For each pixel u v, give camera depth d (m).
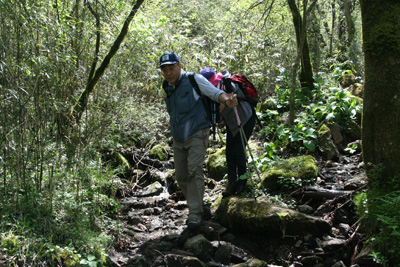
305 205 4.27
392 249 3.25
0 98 3.32
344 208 4.07
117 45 4.89
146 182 5.66
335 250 3.64
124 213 4.72
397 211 3.32
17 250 3.13
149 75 6.73
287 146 5.60
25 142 3.72
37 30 3.61
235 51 7.80
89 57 4.80
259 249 3.90
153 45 6.48
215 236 3.99
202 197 4.01
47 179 4.01
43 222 3.52
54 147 4.17
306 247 3.69
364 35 3.67
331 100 6.11
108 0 5.61
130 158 6.14
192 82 3.96
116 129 6.38
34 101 3.63
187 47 7.67
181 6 10.77
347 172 4.92
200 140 3.99
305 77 6.90
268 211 3.87
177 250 3.72
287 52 8.48
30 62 3.58
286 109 6.69
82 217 3.89
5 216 3.38
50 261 3.18
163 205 4.96
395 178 3.55
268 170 4.86
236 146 4.48
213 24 10.66
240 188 4.52
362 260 3.40
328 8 11.06
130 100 6.48
